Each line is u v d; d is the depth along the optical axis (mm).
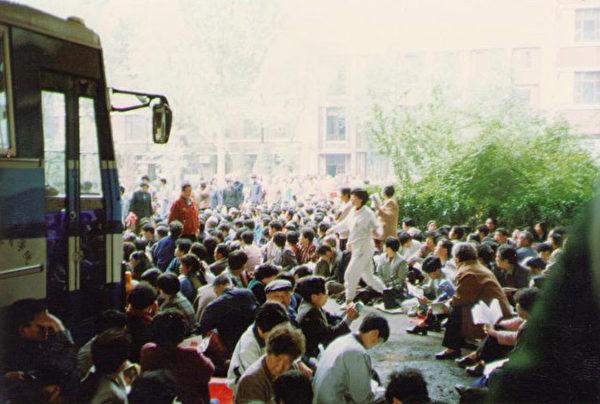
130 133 46625
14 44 5227
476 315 6934
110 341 4230
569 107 37469
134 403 4055
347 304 10906
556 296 1049
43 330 5133
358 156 46406
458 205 17547
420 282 11297
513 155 17781
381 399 4988
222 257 8758
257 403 4402
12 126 5109
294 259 11484
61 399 4727
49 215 5758
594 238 1003
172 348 4770
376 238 13344
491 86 32281
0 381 4668
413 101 39750
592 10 37562
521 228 16828
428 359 8203
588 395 985
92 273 6395
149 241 12242
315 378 4773
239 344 5391
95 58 6535
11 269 4973
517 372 1073
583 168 17562
